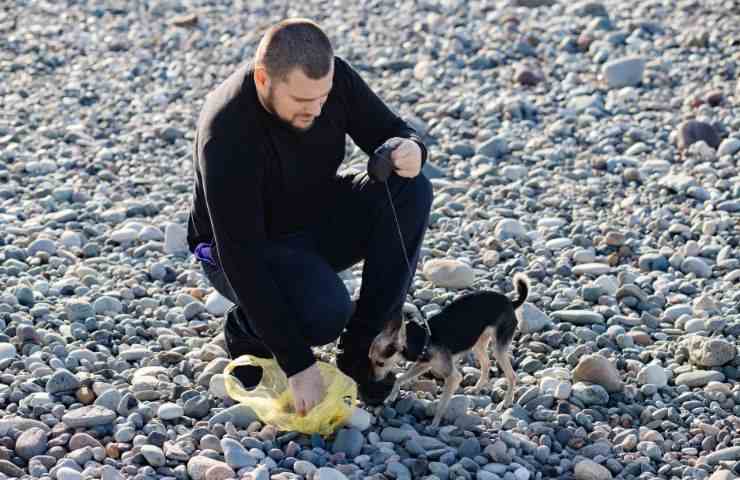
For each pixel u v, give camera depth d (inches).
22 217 271.4
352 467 164.4
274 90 156.4
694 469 168.1
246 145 161.0
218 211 159.9
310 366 162.4
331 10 457.7
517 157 308.3
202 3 472.4
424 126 331.0
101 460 167.5
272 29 155.8
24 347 200.8
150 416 179.2
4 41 421.4
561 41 397.1
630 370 199.5
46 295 226.1
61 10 462.9
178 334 211.3
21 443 168.9
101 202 281.7
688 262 239.9
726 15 405.4
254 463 165.2
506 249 251.3
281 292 169.6
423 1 456.8
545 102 346.0
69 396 184.7
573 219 268.7
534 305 220.7
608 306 223.3
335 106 173.3
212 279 182.5
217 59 403.5
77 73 389.7
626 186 287.1
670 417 184.5
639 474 168.7
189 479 163.8
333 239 182.7
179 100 366.0
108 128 340.5
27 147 320.2
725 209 265.9
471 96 353.7
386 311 177.6
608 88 353.4
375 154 170.7
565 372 195.6
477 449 172.4
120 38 427.8
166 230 254.8
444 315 183.3
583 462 167.5
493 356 203.6
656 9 420.2
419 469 166.1
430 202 177.9
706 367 199.0
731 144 300.7
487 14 436.8
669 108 333.7
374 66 388.2
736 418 181.9
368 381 179.5
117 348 203.8
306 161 171.3
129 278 237.6
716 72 355.6
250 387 183.9
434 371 183.6
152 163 312.8
